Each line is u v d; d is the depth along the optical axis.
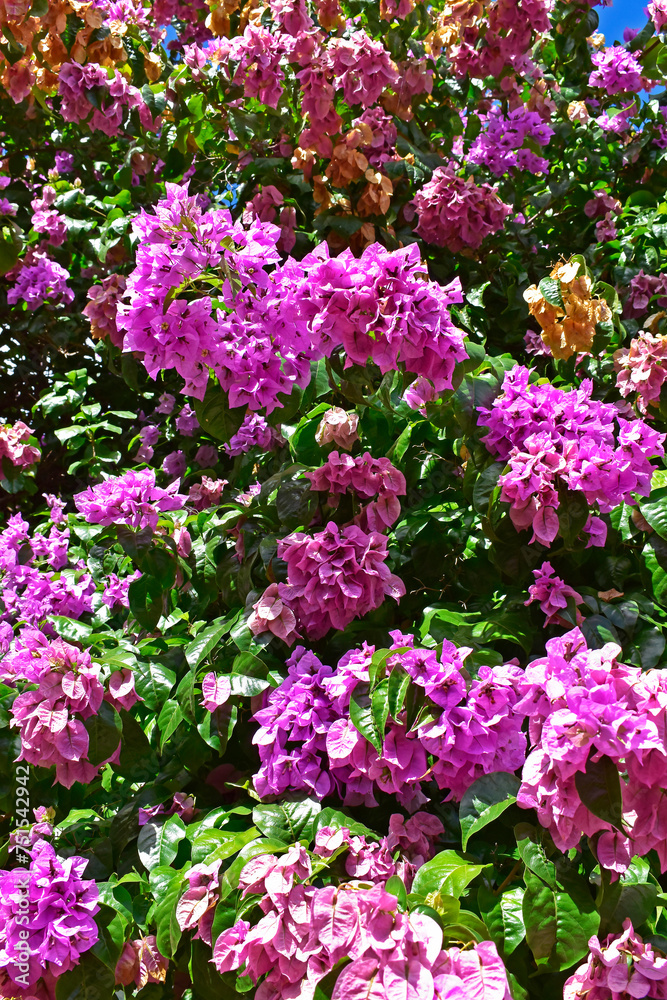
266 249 1.29
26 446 2.06
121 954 1.19
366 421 1.45
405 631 1.42
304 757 1.24
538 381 1.37
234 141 2.05
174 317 1.24
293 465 1.38
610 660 1.03
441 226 1.89
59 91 1.90
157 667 1.36
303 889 1.09
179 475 2.19
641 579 1.37
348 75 1.81
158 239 1.25
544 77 2.31
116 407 2.43
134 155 2.01
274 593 1.32
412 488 1.50
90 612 1.84
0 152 2.41
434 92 2.08
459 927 1.04
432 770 1.18
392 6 1.90
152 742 1.40
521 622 1.27
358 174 1.83
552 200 2.21
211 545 1.45
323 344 1.29
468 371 1.31
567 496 1.27
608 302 1.55
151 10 2.30
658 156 2.28
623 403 1.48
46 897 1.16
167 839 1.27
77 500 1.43
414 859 1.19
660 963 1.05
